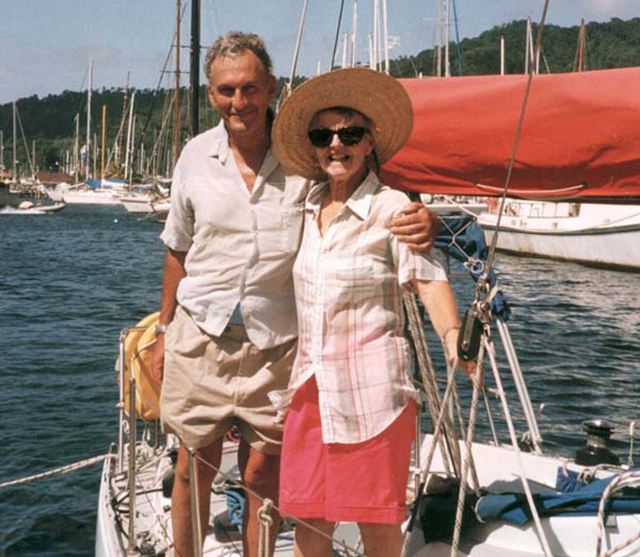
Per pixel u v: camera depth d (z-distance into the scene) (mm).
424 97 3318
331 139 2408
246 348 2758
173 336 2871
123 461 4609
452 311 2297
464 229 3641
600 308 18516
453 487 2957
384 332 2414
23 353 13094
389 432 2381
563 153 3127
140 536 3635
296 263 2500
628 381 11016
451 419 3143
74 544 6141
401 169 3422
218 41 2684
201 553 2762
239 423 2857
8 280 24219
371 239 2379
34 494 7031
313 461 2461
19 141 165625
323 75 2371
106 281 24672
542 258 28141
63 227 50875
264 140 2729
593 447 3979
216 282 2740
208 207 2715
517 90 3178
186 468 2926
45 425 8930
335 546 3121
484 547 2703
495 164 3266
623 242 24484
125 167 84312
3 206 69750
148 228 51844
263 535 2502
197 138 2816
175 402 2857
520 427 8492
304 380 2453
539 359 12430
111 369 11906
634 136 2998
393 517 2377
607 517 2619
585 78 3104
